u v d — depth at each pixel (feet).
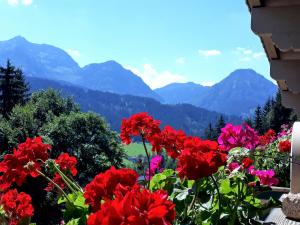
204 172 6.70
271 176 10.48
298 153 12.95
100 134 160.25
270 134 23.02
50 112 165.78
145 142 8.83
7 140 131.75
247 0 11.80
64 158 8.70
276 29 11.75
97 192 5.78
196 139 7.38
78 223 6.70
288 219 11.92
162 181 8.25
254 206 7.79
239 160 8.42
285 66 15.34
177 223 7.16
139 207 4.21
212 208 7.65
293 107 19.35
